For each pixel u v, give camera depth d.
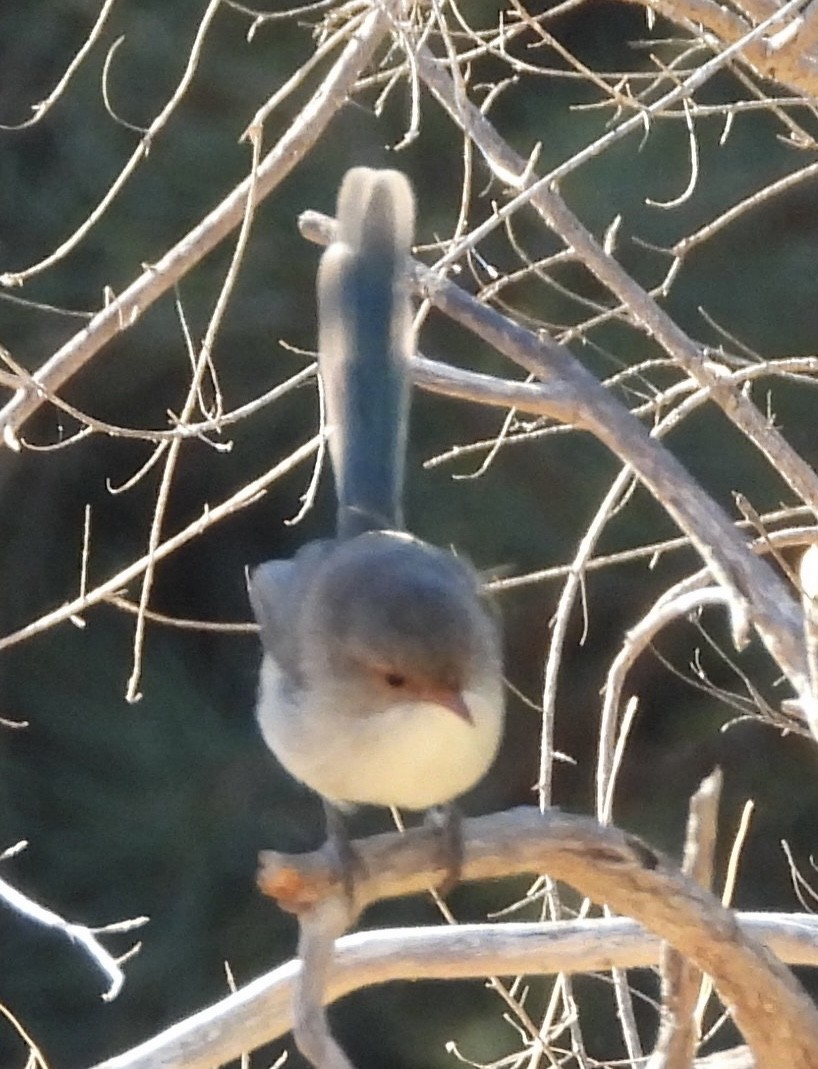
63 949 13.44
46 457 14.23
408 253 6.74
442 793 5.65
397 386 6.64
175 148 13.76
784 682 11.22
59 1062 13.13
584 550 7.28
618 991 7.02
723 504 13.31
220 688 14.27
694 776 13.71
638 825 13.62
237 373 13.73
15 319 13.67
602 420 6.55
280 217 13.65
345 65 6.89
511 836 4.96
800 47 6.60
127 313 6.91
